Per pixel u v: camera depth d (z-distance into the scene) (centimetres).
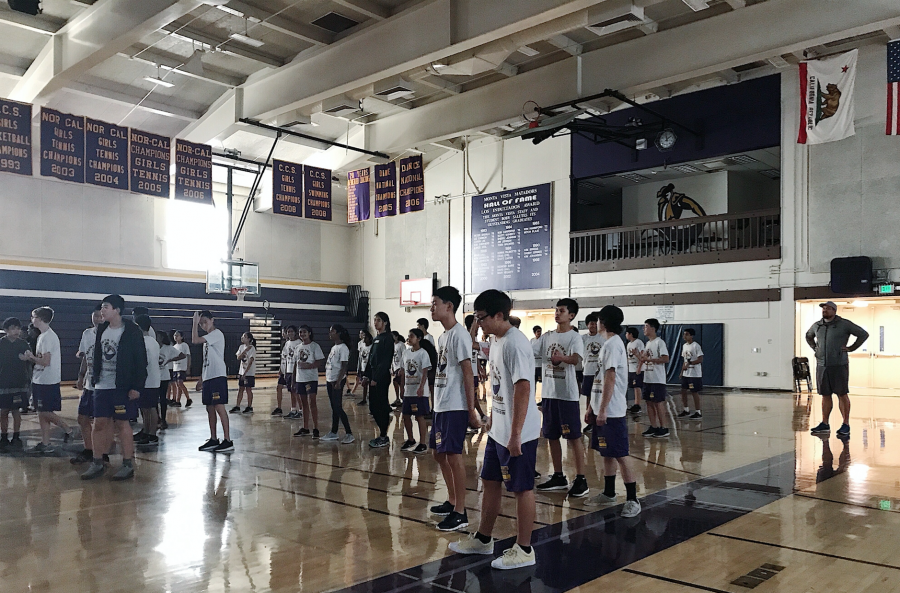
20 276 1800
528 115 1324
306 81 1289
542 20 942
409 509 471
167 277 2097
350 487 545
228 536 404
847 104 1061
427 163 2241
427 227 2248
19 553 370
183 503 489
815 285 1448
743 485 542
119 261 1992
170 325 1998
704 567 342
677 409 1168
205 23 1222
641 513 453
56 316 1786
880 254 1367
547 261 1900
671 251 1692
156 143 1362
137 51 1359
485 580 324
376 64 1147
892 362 1556
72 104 1539
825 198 1441
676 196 1962
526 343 348
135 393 588
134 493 524
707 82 1588
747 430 887
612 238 1848
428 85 1436
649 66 1138
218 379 730
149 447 759
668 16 1200
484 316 354
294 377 1062
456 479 423
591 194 2205
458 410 429
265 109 1391
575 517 443
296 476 591
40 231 1839
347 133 1795
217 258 2220
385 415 769
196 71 1269
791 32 988
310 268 2483
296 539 397
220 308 2223
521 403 335
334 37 1245
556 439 526
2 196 1777
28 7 1019
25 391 766
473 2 1005
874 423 958
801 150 1473
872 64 1384
